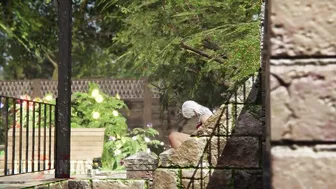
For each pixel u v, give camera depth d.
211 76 12.80
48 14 20.05
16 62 20.67
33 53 20.64
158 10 10.54
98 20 18.64
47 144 8.86
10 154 8.98
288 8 1.90
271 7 1.91
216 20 10.23
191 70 12.73
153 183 6.41
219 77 12.34
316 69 1.89
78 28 18.86
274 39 1.90
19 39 18.31
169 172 6.38
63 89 6.98
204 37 9.90
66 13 6.95
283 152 1.88
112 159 10.62
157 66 11.74
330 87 1.88
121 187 6.86
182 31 10.63
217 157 6.33
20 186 5.63
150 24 10.91
